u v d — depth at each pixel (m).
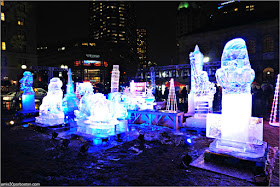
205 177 3.24
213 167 3.52
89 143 5.17
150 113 7.50
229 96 3.74
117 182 3.12
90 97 5.98
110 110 5.85
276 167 3.61
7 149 4.70
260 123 4.70
